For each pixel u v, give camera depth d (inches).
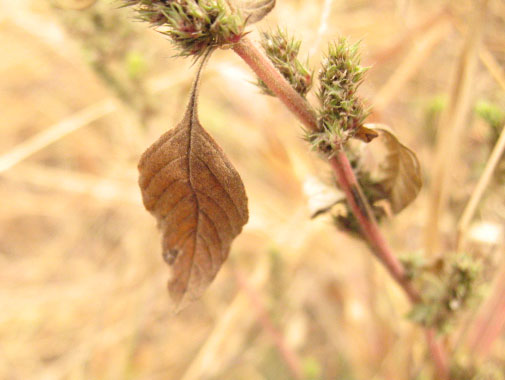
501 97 8.2
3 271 15.1
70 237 15.1
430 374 8.1
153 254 12.8
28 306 13.5
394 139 4.9
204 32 3.8
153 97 9.7
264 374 11.8
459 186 8.9
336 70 4.2
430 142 9.4
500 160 6.8
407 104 12.2
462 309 6.0
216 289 12.9
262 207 12.8
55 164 16.3
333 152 4.3
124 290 12.8
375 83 12.4
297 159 11.3
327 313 12.3
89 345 12.3
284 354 9.9
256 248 12.8
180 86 10.2
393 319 10.3
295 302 12.0
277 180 13.0
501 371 8.0
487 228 8.1
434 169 8.0
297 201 11.4
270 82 4.1
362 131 4.3
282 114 11.4
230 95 12.4
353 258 11.4
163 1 3.8
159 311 13.0
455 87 7.8
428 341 6.8
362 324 10.9
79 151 14.9
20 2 12.2
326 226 10.7
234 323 11.3
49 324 13.6
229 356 11.7
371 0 13.0
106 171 14.7
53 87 15.3
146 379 12.5
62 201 15.5
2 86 15.5
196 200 4.4
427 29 10.4
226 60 11.2
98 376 12.2
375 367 10.7
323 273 12.5
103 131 14.5
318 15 10.5
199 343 12.9
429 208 8.1
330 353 12.4
